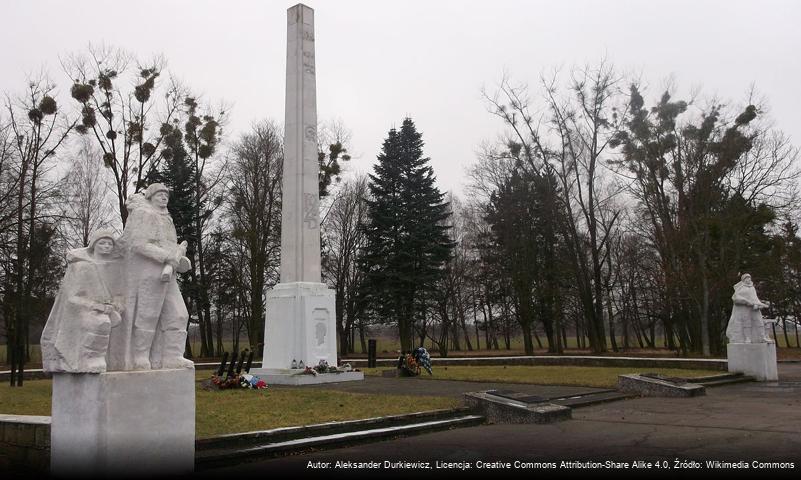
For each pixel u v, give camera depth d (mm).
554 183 42688
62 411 7707
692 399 16703
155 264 8164
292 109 23234
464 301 52969
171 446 7859
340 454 9508
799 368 30016
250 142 42844
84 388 7457
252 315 41469
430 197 47969
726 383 21078
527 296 45688
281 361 21922
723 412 13977
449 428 12094
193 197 44219
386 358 37719
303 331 21719
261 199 42719
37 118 32219
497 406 13031
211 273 45375
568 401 15641
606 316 60906
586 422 12672
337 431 10750
